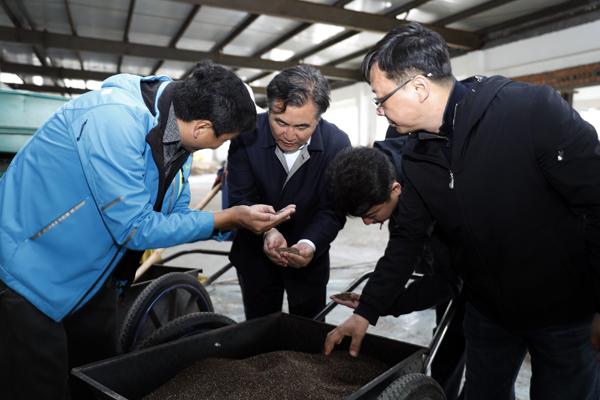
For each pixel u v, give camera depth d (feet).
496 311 3.95
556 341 3.76
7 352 3.87
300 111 4.63
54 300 3.79
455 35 22.89
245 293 6.39
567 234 3.43
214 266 14.02
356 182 4.10
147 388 3.86
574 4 19.13
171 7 22.15
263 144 5.49
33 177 3.73
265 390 3.76
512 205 3.32
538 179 3.25
